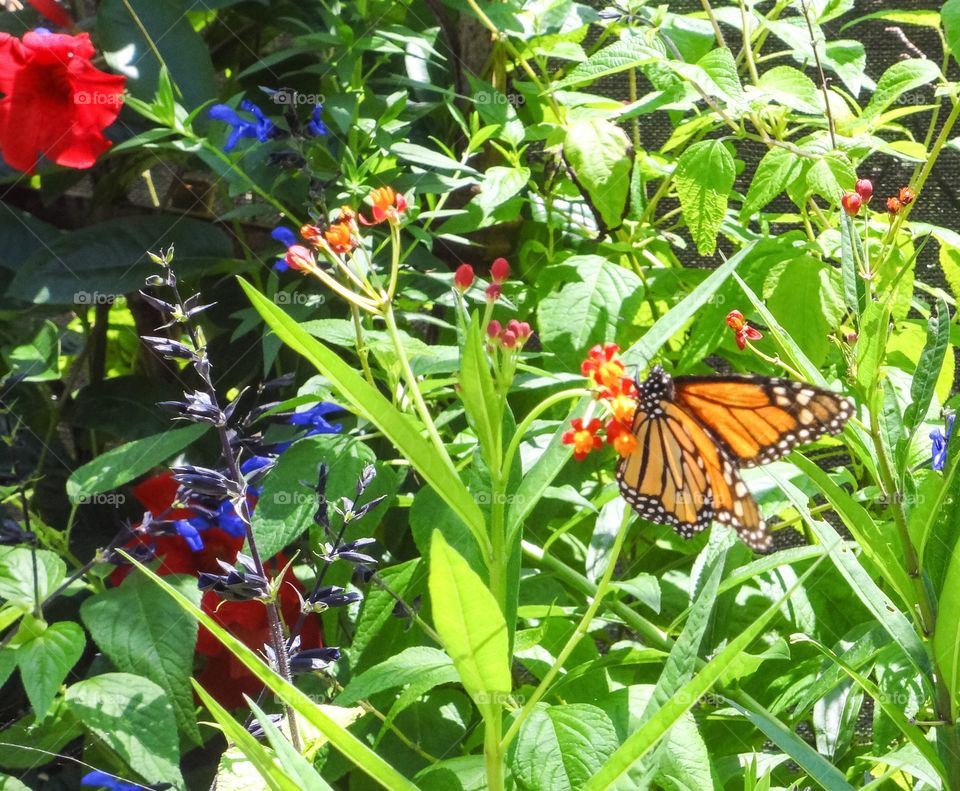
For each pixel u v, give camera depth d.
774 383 0.43
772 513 0.58
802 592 0.59
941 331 0.47
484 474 0.45
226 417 0.47
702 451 0.45
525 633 0.53
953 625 0.44
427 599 0.56
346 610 0.60
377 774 0.39
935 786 0.47
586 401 0.44
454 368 0.54
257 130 0.59
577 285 0.62
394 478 0.57
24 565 0.54
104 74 0.60
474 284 0.63
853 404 0.42
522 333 0.41
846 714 0.55
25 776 0.59
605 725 0.47
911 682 0.52
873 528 0.46
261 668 0.38
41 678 0.52
